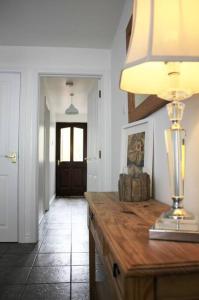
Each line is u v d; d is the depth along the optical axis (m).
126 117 2.38
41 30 2.80
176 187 0.83
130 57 0.79
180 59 0.70
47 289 1.91
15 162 3.13
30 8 2.39
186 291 0.57
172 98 0.89
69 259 2.50
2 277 2.11
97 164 3.36
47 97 5.12
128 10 2.19
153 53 0.71
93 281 1.72
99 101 3.31
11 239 3.08
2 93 3.14
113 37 2.96
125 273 0.54
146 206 1.27
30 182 3.10
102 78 3.25
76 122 7.71
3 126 3.13
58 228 3.72
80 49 3.22
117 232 0.81
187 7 0.74
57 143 7.63
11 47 3.14
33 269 2.26
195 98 1.08
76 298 1.78
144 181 1.44
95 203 1.36
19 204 3.09
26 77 3.14
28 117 3.13
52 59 3.18
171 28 0.73
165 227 0.75
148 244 0.69
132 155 1.92
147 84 0.99
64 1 2.29
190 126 1.13
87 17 2.55
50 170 6.00
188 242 0.71
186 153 1.16
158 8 0.74
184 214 0.77
